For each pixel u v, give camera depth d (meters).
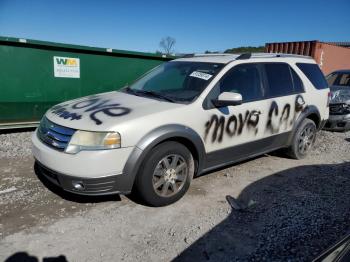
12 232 3.27
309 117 5.85
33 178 4.56
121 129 3.42
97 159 3.33
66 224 3.45
